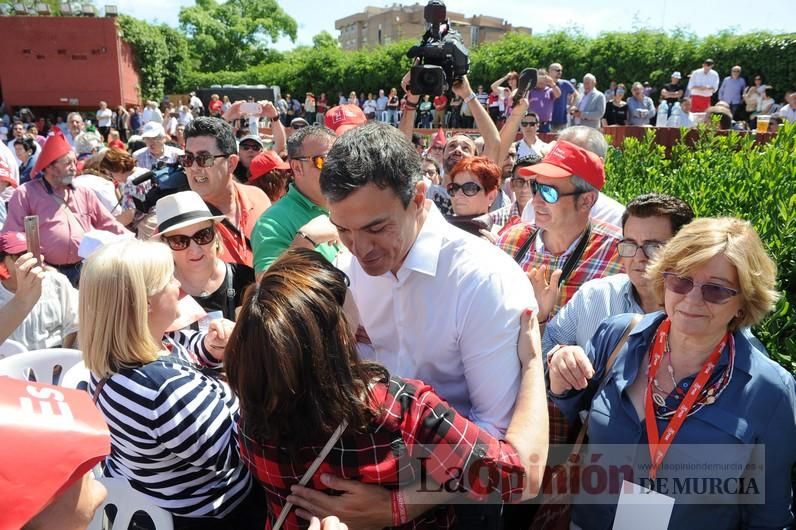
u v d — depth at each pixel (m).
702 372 1.64
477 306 1.60
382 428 1.35
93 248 3.17
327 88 30.36
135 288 1.80
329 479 1.36
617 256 2.68
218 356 2.35
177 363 1.94
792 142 3.87
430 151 7.45
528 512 2.01
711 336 1.62
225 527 1.98
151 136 7.57
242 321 1.34
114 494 1.94
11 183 6.08
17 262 2.83
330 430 1.32
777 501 1.63
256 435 1.39
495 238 3.23
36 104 27.77
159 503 1.91
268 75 33.91
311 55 31.48
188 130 3.67
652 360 1.76
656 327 1.80
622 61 19.39
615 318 1.95
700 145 5.61
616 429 1.77
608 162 5.73
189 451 1.82
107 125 22.31
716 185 3.51
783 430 1.59
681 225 2.18
